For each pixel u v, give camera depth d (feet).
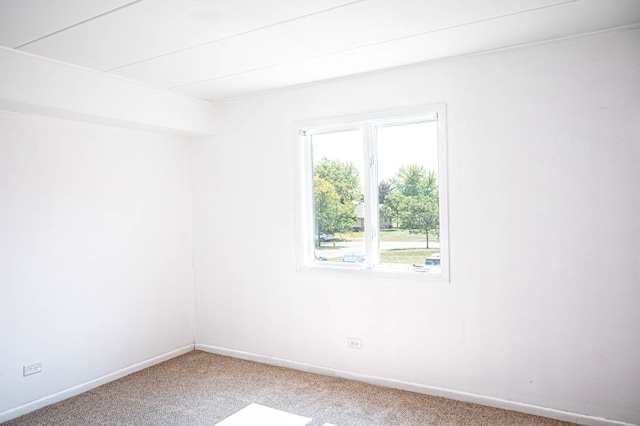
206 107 14.82
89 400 11.71
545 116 10.21
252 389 12.18
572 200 9.98
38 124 11.48
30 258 11.27
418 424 10.02
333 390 12.01
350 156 12.99
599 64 9.68
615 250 9.60
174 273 15.08
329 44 9.94
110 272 13.12
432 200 11.85
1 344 10.69
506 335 10.69
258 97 14.15
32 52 10.01
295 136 13.46
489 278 10.86
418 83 11.59
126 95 12.33
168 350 14.84
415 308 11.78
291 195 13.61
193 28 8.84
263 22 8.63
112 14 8.10
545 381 10.29
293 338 13.71
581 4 8.20
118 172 13.38
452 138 11.22
